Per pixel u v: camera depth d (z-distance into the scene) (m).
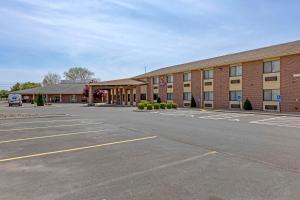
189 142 11.34
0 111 34.44
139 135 13.47
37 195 5.45
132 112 33.94
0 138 12.75
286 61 31.31
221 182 6.09
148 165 7.65
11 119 23.12
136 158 8.51
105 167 7.50
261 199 5.11
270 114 28.44
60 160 8.38
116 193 5.51
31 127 17.17
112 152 9.46
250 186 5.81
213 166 7.46
